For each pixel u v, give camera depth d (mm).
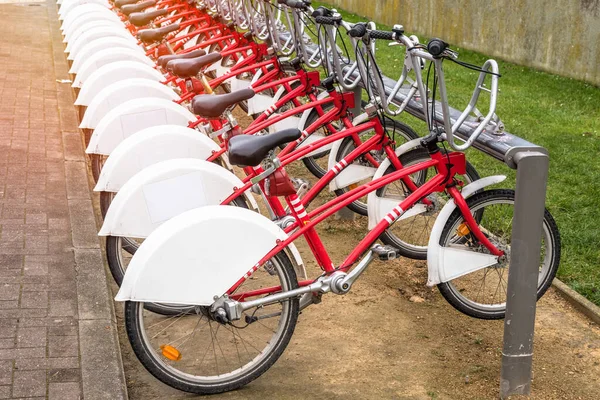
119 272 3748
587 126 7480
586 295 4254
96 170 4855
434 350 3783
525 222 3197
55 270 4137
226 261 3168
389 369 3604
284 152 5035
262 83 6027
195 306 3512
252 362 3381
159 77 5590
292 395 3377
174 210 3680
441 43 3186
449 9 12055
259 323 3953
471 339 3902
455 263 3742
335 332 3928
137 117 4602
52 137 6438
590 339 3898
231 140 3271
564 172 6043
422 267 4723
